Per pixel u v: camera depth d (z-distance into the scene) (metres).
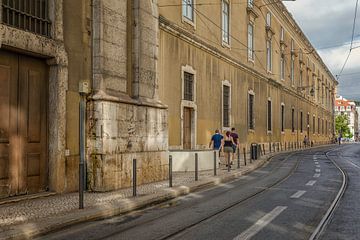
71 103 12.66
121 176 13.74
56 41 12.12
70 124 12.62
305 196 12.74
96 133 13.05
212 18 27.27
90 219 9.45
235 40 32.34
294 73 57.41
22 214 9.34
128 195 12.27
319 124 79.69
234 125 31.52
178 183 15.19
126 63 14.90
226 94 30.23
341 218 9.45
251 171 21.30
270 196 12.80
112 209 10.13
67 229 8.59
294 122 57.06
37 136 11.84
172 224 8.97
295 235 7.92
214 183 16.11
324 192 13.60
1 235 7.47
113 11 14.09
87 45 13.30
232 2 31.67
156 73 16.59
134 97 15.23
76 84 12.88
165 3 20.67
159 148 16.19
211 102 26.75
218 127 27.89
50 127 12.20
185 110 23.36
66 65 12.38
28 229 7.92
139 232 8.28
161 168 16.27
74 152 12.77
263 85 41.03
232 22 31.66
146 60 15.88
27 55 11.58
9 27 10.50
